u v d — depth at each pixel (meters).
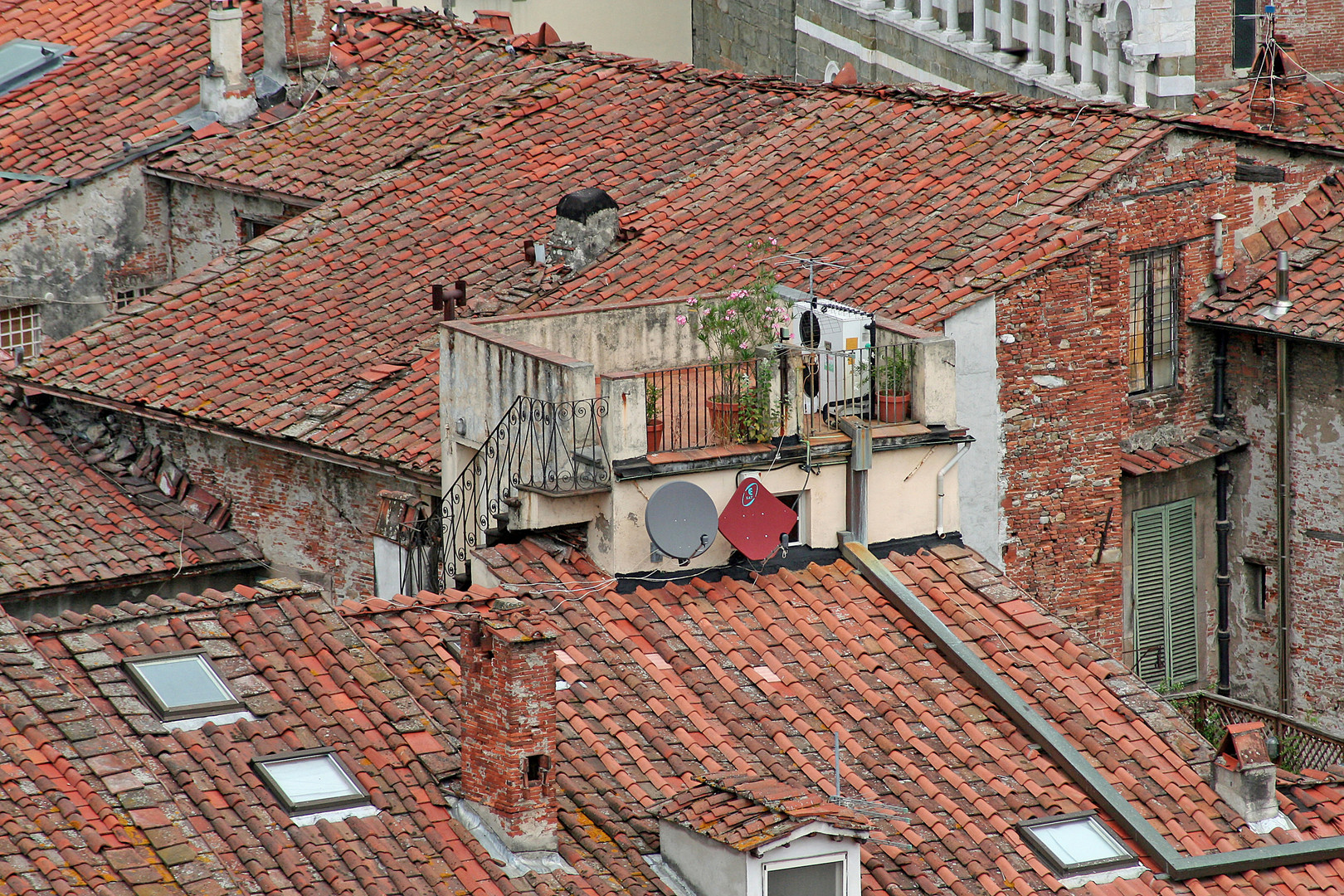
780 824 72.38
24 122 148.62
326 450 112.94
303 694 77.88
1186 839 81.06
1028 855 78.69
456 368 97.00
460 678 79.50
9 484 123.06
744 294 95.94
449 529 99.69
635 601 88.56
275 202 140.00
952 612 90.06
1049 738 84.00
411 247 129.50
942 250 112.81
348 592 116.31
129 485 124.50
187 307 129.38
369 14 154.88
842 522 92.69
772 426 91.38
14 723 72.12
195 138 145.00
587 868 73.56
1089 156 116.75
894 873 76.69
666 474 88.81
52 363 127.50
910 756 83.06
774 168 126.50
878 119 127.94
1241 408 122.25
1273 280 120.31
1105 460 112.56
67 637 77.81
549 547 90.75
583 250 121.88
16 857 66.69
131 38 155.88
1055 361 110.38
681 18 180.75
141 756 72.88
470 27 151.75
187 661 78.12
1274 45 139.00
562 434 90.06
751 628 88.19
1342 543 119.06
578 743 80.12
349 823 72.56
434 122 142.25
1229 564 123.69
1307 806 84.12
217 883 68.06
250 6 154.00
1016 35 140.88
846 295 111.62
